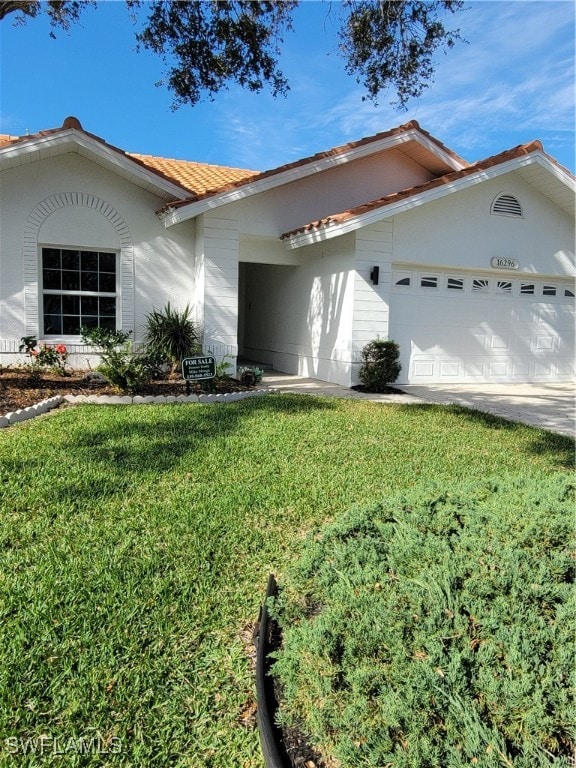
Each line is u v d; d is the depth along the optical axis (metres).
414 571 2.40
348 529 2.96
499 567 2.28
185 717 2.26
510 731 1.56
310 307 12.34
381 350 10.41
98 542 3.58
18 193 10.05
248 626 2.85
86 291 10.81
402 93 10.12
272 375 12.79
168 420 6.71
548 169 11.02
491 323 12.49
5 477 4.53
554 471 5.57
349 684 1.86
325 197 11.84
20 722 2.18
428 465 5.55
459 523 2.88
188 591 3.10
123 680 2.42
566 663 1.74
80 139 9.54
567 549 2.52
